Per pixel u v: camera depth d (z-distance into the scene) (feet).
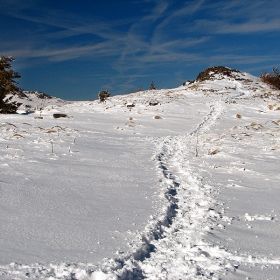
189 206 21.72
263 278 12.56
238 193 25.02
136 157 37.35
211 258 14.21
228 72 167.02
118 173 29.09
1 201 19.44
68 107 103.65
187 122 74.54
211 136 56.24
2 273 11.82
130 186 25.08
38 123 62.59
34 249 13.91
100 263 12.89
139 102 104.12
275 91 132.87
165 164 35.29
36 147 38.65
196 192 24.94
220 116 83.25
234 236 16.74
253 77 169.27
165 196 22.86
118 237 15.64
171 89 151.12
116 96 135.64
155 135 58.95
